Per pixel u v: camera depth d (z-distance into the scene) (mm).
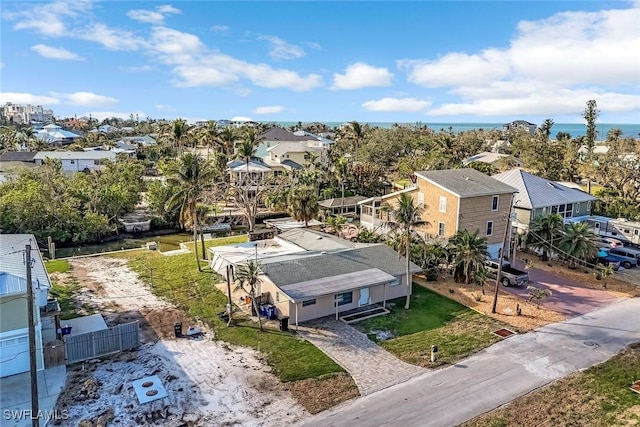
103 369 23375
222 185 58281
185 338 27094
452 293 35219
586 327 29266
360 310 31625
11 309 22641
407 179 89062
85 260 43625
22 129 161500
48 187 54969
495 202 44062
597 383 22672
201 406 20297
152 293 34469
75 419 19141
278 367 23875
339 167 76375
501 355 25484
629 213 57219
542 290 34188
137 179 69938
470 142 122875
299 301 27359
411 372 23594
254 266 29219
